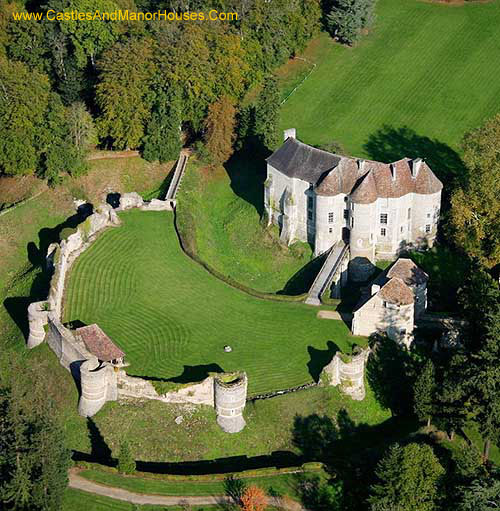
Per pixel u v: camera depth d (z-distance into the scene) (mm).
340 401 141625
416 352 151000
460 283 166500
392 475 121938
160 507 125750
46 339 150125
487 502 118562
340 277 167500
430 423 140625
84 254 166375
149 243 170250
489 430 132500
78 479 129500
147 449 135625
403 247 172000
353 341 149625
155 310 154875
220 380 136500
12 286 168000
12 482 118625
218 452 135500
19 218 180750
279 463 134750
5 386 136250
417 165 169125
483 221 162000
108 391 139875
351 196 166500
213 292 159625
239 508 125562
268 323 153250
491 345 135375
